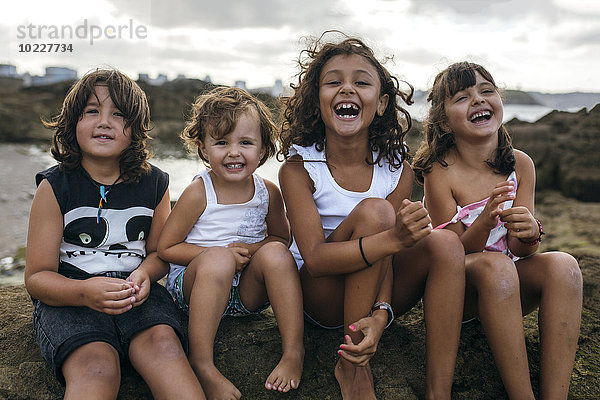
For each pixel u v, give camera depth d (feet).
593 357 6.99
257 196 7.42
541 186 22.93
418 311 7.94
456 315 6.07
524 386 5.97
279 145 7.50
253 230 7.46
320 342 7.03
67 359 5.67
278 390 6.16
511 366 5.98
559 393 5.99
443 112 7.43
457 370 6.73
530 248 6.70
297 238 6.75
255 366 6.62
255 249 7.23
